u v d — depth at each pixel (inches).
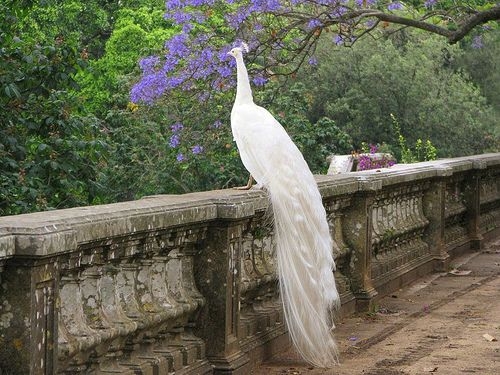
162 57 726.5
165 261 261.6
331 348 310.3
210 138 733.3
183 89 708.0
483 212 714.2
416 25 680.4
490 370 311.0
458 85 1330.0
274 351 329.1
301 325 298.2
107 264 231.6
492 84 1497.3
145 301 251.0
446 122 1296.8
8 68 508.4
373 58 1273.4
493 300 458.6
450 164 583.8
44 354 194.5
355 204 420.2
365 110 1275.8
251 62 685.3
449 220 623.5
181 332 276.5
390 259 485.1
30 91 515.2
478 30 890.1
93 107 1203.2
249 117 313.1
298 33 733.9
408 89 1285.7
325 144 954.1
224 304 281.6
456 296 470.9
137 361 244.4
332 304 318.7
